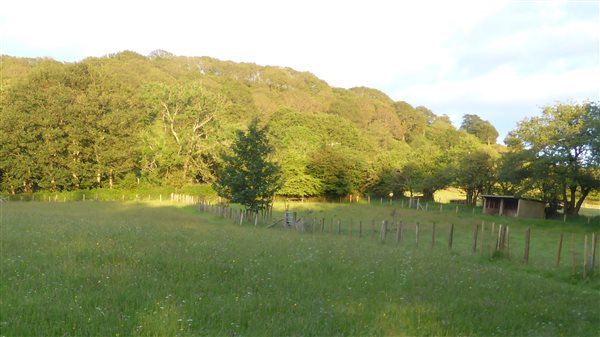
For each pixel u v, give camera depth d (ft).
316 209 200.54
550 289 47.96
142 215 132.57
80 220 93.30
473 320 33.17
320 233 102.78
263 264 48.11
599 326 35.17
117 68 327.67
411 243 91.56
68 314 28.48
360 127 424.46
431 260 61.87
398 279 45.19
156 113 273.75
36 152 218.59
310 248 62.90
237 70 491.31
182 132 263.29
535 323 33.91
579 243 107.55
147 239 62.64
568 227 146.92
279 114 353.31
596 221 159.33
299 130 319.47
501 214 187.11
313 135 321.52
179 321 28.43
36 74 234.79
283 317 30.55
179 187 248.32
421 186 247.29
